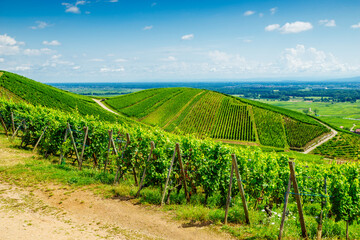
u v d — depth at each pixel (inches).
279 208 379.6
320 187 375.6
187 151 386.6
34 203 330.0
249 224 293.7
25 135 629.0
